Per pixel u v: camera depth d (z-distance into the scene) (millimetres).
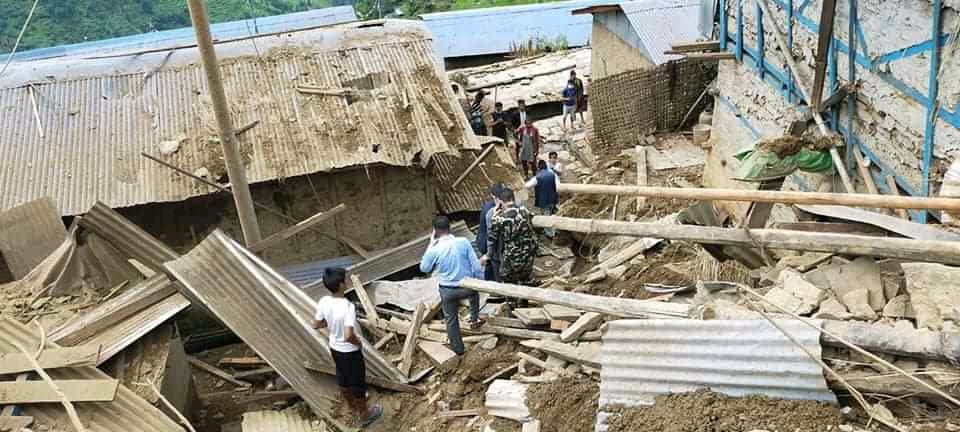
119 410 5984
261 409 8008
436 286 9719
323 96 11859
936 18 5898
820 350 4633
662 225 6406
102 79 12125
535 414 6004
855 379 4539
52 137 11266
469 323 7898
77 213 10250
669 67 15344
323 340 7293
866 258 5438
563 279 8992
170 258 8641
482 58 26703
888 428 4363
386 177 11586
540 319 7180
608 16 18766
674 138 15750
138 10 24531
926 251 5027
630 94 15539
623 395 5156
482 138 14430
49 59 12883
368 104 11773
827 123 8086
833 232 6191
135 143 11219
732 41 11102
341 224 11727
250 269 7434
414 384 7289
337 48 12781
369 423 6832
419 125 11469
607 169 14695
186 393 7906
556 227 7391
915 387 4367
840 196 5504
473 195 12953
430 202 11961
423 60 12641
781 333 4766
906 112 6527
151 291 7246
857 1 7199
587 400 5793
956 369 4328
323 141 11203
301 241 11656
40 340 6609
